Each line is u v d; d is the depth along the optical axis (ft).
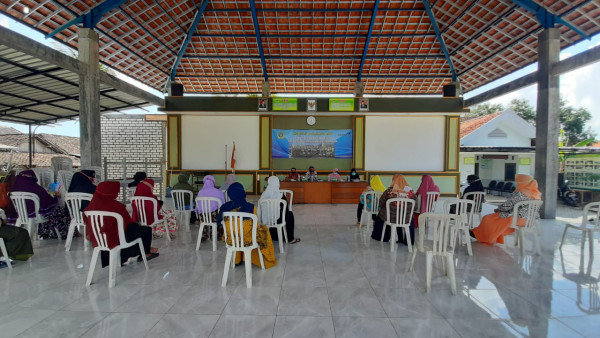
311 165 32.50
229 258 9.67
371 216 17.10
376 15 27.14
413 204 13.26
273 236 15.03
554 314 7.96
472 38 27.30
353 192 27.43
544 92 21.22
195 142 31.91
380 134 31.94
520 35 24.61
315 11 26.86
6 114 31.32
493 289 9.44
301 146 32.40
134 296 8.91
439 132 31.86
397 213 13.19
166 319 7.66
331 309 8.19
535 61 26.43
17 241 11.29
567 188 30.45
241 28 28.89
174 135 31.81
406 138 31.91
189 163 31.94
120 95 27.91
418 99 30.50
